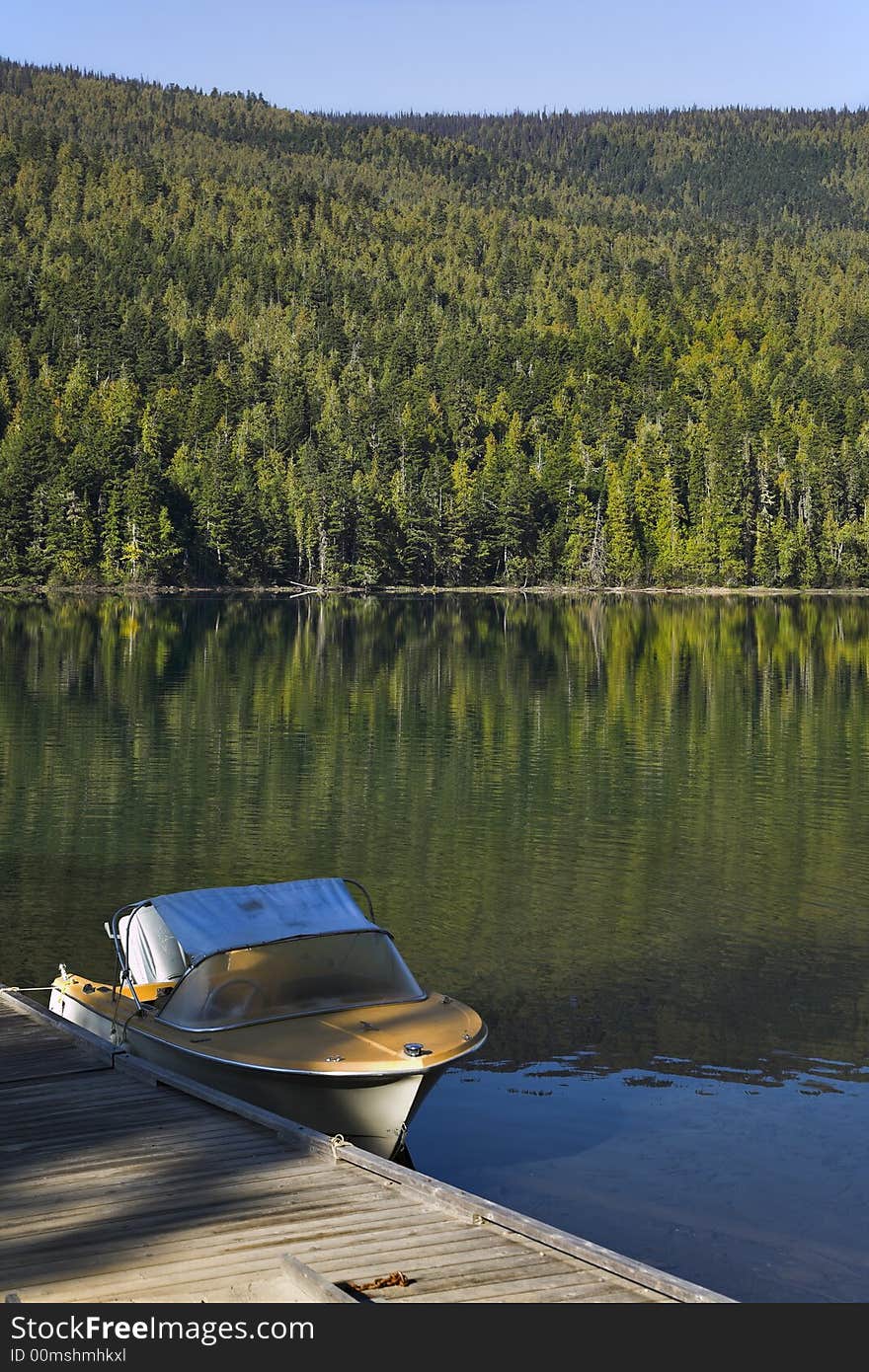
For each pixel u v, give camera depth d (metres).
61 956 15.29
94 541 141.12
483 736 33.09
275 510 157.50
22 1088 10.13
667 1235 9.02
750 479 171.75
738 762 29.39
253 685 44.78
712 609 118.38
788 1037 13.03
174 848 20.67
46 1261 7.15
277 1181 8.31
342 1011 10.88
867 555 167.88
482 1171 10.04
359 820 22.84
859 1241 8.95
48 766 27.92
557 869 19.67
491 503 168.75
